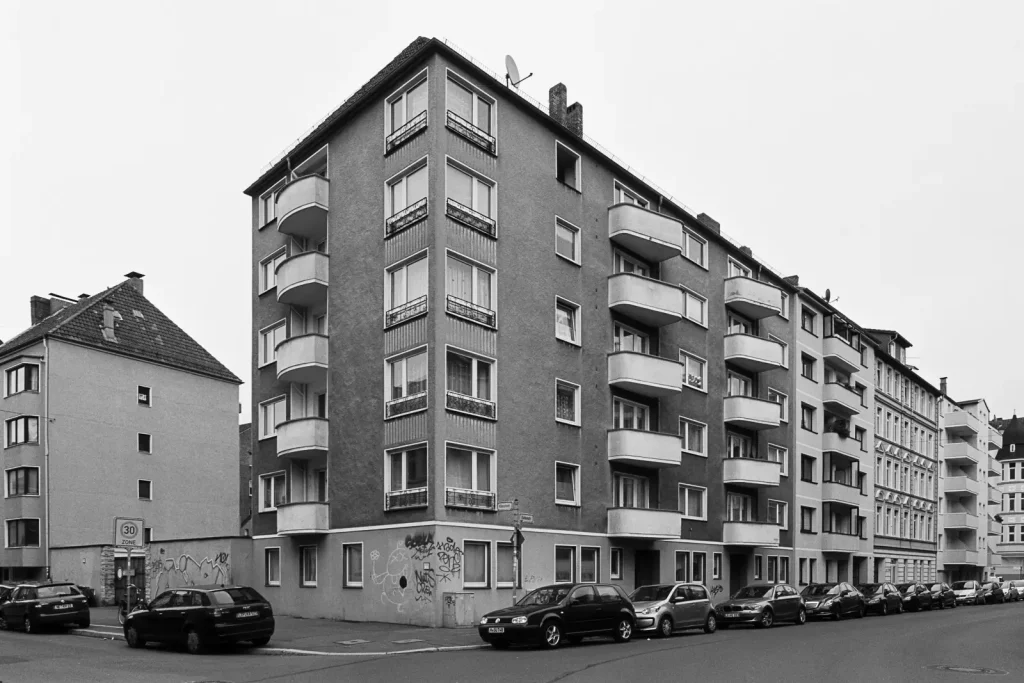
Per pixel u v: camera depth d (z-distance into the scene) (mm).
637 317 30688
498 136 25875
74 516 39125
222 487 46750
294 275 27688
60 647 19359
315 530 25938
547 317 26938
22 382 39094
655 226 30391
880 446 52406
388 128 25797
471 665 15148
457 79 24812
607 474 28547
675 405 32375
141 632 19188
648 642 20078
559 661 15750
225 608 17969
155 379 43938
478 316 24484
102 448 40781
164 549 32094
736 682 13031
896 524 54062
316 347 26938
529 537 25078
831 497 42906
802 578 40312
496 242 25328
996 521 86625
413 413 23531
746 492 36375
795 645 19281
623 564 28859
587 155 29594
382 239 25422
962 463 67375
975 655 17609
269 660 16531
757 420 35188
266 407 30594
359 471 25281
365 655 17141
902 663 15930
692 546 32312
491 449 24297
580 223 28844
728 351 35844
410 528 23125
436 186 23688
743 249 39781
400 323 24375
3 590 25078
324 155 28703
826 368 45562
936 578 60781
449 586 22422
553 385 26766
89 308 42781
